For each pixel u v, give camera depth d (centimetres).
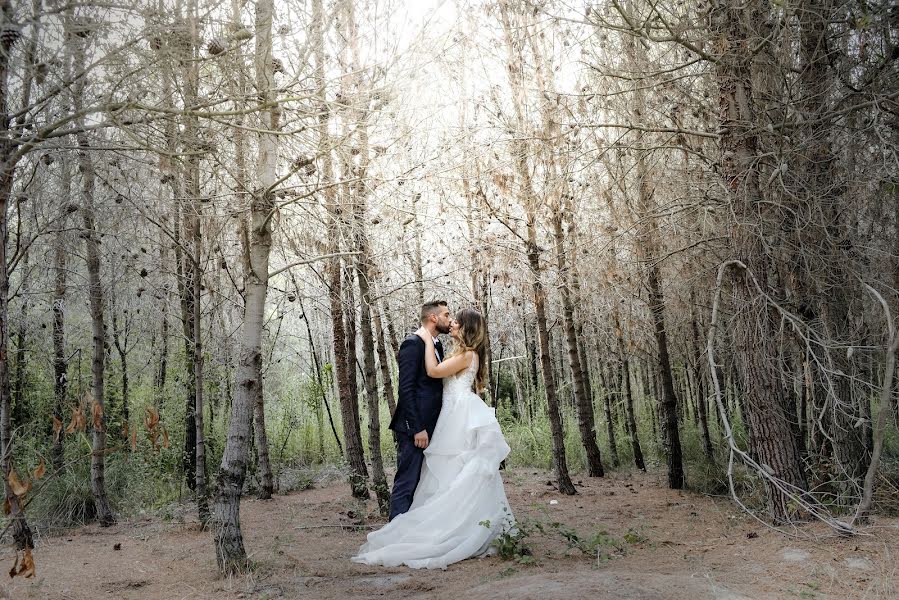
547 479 873
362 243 599
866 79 509
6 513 388
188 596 385
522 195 708
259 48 392
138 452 776
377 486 634
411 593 382
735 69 507
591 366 1130
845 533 420
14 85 404
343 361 741
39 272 688
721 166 532
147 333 916
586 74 673
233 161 478
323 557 477
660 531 517
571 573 379
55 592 394
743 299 505
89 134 407
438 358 532
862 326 561
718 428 908
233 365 866
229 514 432
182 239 630
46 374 830
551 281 781
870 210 532
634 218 636
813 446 590
